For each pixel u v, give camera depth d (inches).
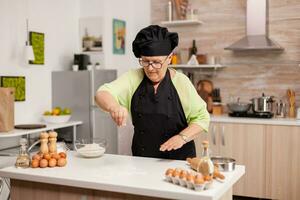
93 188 76.0
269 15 186.1
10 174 85.0
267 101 173.6
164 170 84.0
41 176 81.3
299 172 162.7
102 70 184.7
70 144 178.5
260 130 168.4
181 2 199.2
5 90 143.6
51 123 171.0
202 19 199.0
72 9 201.5
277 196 167.0
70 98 184.5
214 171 77.2
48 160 88.4
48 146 94.5
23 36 170.9
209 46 198.4
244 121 170.4
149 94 94.2
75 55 193.8
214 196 67.5
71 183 78.1
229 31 194.1
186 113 95.0
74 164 90.7
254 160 170.1
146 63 88.8
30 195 86.7
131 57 218.5
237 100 192.2
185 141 88.0
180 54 201.0
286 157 164.6
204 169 75.9
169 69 97.2
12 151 155.9
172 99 93.8
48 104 187.3
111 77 190.5
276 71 186.5
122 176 79.4
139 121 96.7
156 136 96.9
